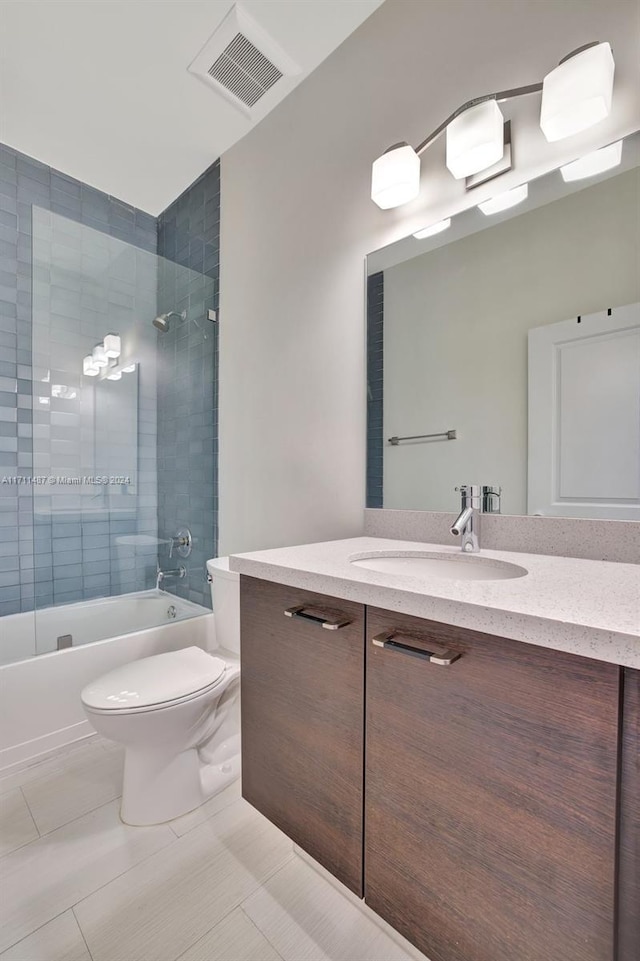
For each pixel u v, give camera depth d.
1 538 2.09
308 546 1.29
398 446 1.45
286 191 1.82
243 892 1.06
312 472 1.72
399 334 1.44
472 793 0.68
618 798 0.55
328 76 1.64
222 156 2.17
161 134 2.01
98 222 2.43
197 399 2.28
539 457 1.15
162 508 2.49
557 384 1.12
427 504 1.38
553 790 0.60
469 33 1.25
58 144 2.08
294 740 0.99
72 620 1.87
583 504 1.08
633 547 1.00
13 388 2.16
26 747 1.58
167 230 2.60
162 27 1.50
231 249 2.11
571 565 0.98
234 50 1.58
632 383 1.01
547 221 1.13
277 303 1.86
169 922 0.99
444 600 0.69
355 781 0.86
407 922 0.78
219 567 1.77
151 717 1.21
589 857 0.57
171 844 1.21
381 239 1.48
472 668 0.68
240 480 2.04
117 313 2.31
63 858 1.16
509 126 1.18
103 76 1.69
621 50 1.00
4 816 1.32
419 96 1.36
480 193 1.24
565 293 1.11
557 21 1.09
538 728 0.61
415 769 0.76
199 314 2.28
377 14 1.47
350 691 0.86
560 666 0.59
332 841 0.91
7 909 1.02
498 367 1.23
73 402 2.19
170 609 2.24
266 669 1.06
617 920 0.55
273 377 1.88
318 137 1.68
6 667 1.56
